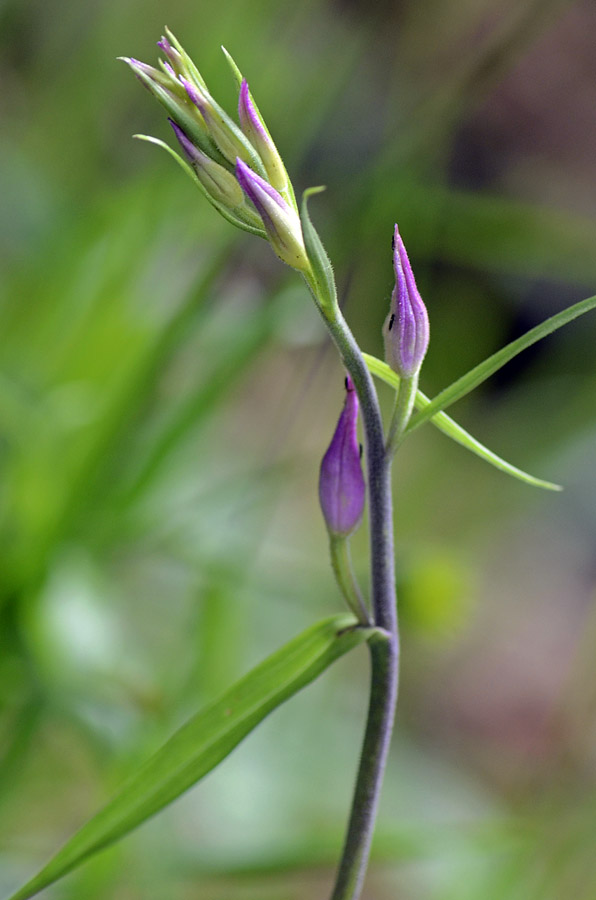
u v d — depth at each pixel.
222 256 0.64
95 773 0.74
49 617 0.62
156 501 0.69
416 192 0.74
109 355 0.72
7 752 0.60
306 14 0.83
